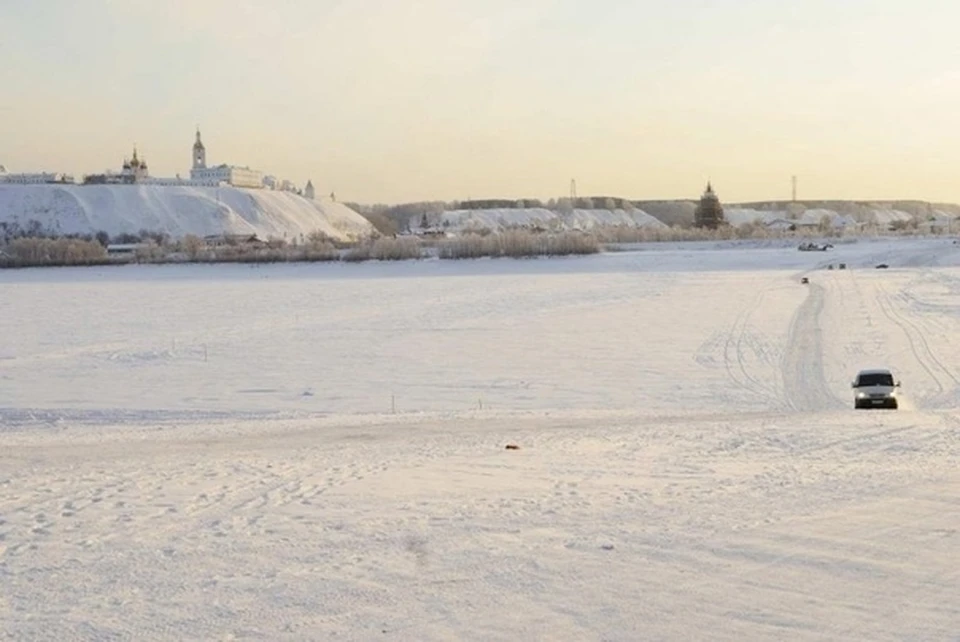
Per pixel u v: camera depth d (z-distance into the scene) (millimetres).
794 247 152500
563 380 37625
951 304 63719
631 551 10336
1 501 13391
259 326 58625
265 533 11438
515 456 17484
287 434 22703
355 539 11070
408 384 36906
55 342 52000
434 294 82312
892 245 151125
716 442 19031
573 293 80562
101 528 11766
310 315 65312
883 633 7906
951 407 30047
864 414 25141
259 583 9461
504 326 56594
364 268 127938
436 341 50094
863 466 15531
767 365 40844
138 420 28484
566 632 8062
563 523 11609
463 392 35031
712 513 11945
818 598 8758
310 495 13633
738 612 8438
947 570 9461
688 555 10141
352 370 40594
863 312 60375
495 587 9242
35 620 8477
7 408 31000
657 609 8555
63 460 17859
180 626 8305
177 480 14992
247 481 14836
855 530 11000
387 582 9438
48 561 10320
